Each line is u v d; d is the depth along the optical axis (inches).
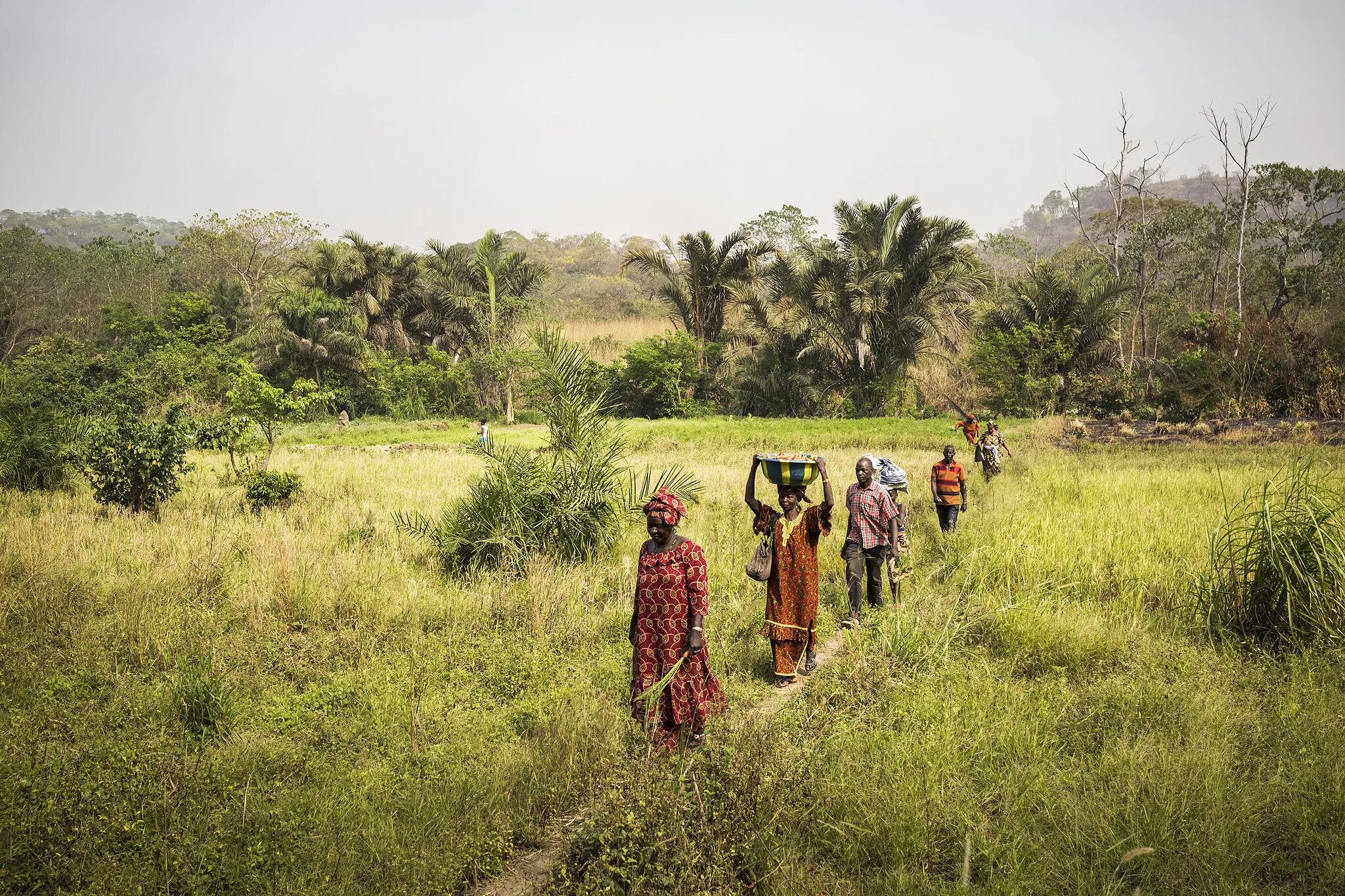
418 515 442.0
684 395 1581.0
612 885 137.0
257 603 308.0
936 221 1398.9
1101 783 171.8
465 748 198.8
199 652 261.1
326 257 1660.9
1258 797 161.6
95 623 292.8
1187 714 200.2
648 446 1013.8
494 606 318.3
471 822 162.7
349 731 209.9
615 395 1549.0
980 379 1454.2
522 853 161.6
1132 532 394.6
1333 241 1536.7
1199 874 140.3
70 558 367.2
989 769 178.4
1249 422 1095.6
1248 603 276.8
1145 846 146.1
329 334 1528.1
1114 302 1427.2
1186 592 301.0
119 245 2453.2
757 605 323.3
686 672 202.5
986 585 338.0
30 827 150.6
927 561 394.9
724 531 443.5
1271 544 272.1
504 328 1616.6
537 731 209.3
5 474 609.9
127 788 167.9
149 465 501.4
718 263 1565.0
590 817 156.7
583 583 337.7
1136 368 1460.4
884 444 1022.4
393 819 163.5
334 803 171.2
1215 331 1186.0
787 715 204.1
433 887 144.3
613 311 2546.8
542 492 394.9
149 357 1488.7
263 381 698.2
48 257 2319.1
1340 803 155.8
